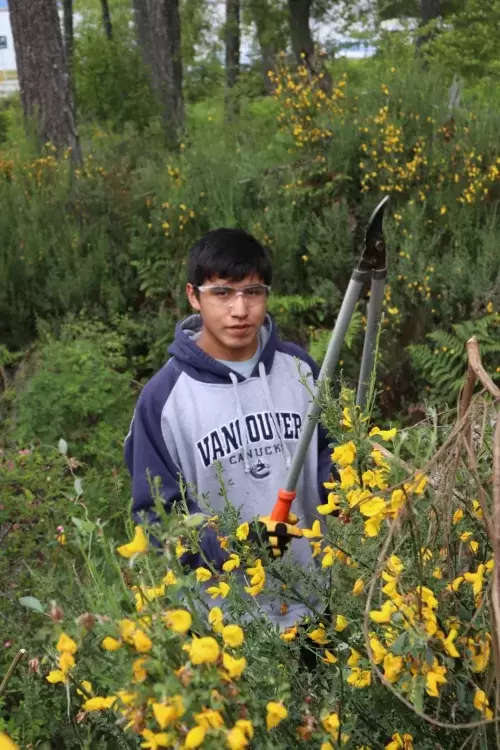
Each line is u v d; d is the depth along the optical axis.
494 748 1.00
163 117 9.01
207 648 0.80
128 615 0.88
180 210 5.11
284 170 5.35
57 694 1.51
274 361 1.82
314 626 1.22
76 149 6.60
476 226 4.63
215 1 15.33
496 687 0.88
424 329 4.31
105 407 3.74
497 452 0.85
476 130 5.11
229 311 1.70
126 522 1.18
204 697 0.79
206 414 1.73
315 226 4.92
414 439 1.09
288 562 1.28
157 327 4.70
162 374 1.78
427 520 1.07
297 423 1.79
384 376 4.18
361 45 12.41
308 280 4.79
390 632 0.97
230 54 16.56
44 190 5.64
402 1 13.88
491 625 0.85
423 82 5.81
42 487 2.77
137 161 6.18
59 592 1.30
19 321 4.92
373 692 1.05
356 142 5.21
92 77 8.84
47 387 3.76
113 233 5.32
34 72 6.46
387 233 4.61
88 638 0.91
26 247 5.12
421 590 0.94
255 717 0.85
